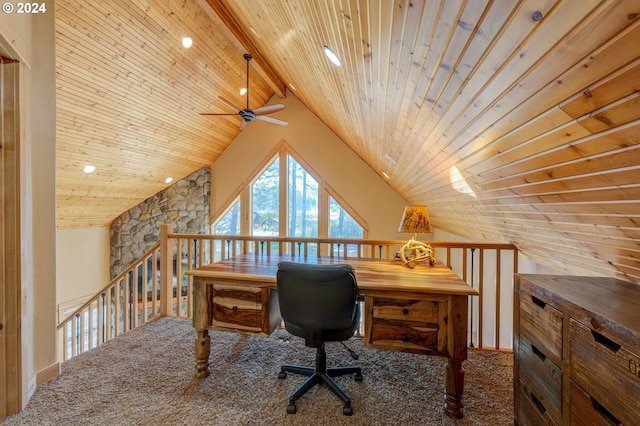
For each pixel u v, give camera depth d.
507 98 0.94
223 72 4.41
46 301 1.95
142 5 2.91
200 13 3.36
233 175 6.46
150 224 6.05
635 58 0.56
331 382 1.85
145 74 3.57
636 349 0.84
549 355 1.25
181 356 2.31
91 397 1.81
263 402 1.79
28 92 1.79
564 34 0.62
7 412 1.65
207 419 1.64
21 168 1.69
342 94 2.57
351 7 1.18
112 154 4.34
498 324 2.46
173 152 5.26
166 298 3.13
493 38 0.77
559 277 1.48
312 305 1.66
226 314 1.99
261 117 4.11
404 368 2.18
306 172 6.21
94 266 5.56
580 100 0.73
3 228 1.66
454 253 4.88
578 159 0.93
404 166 3.15
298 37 2.19
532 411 1.38
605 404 0.95
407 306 1.73
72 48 2.84
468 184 1.96
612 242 1.21
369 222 5.94
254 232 6.45
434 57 1.05
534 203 1.42
